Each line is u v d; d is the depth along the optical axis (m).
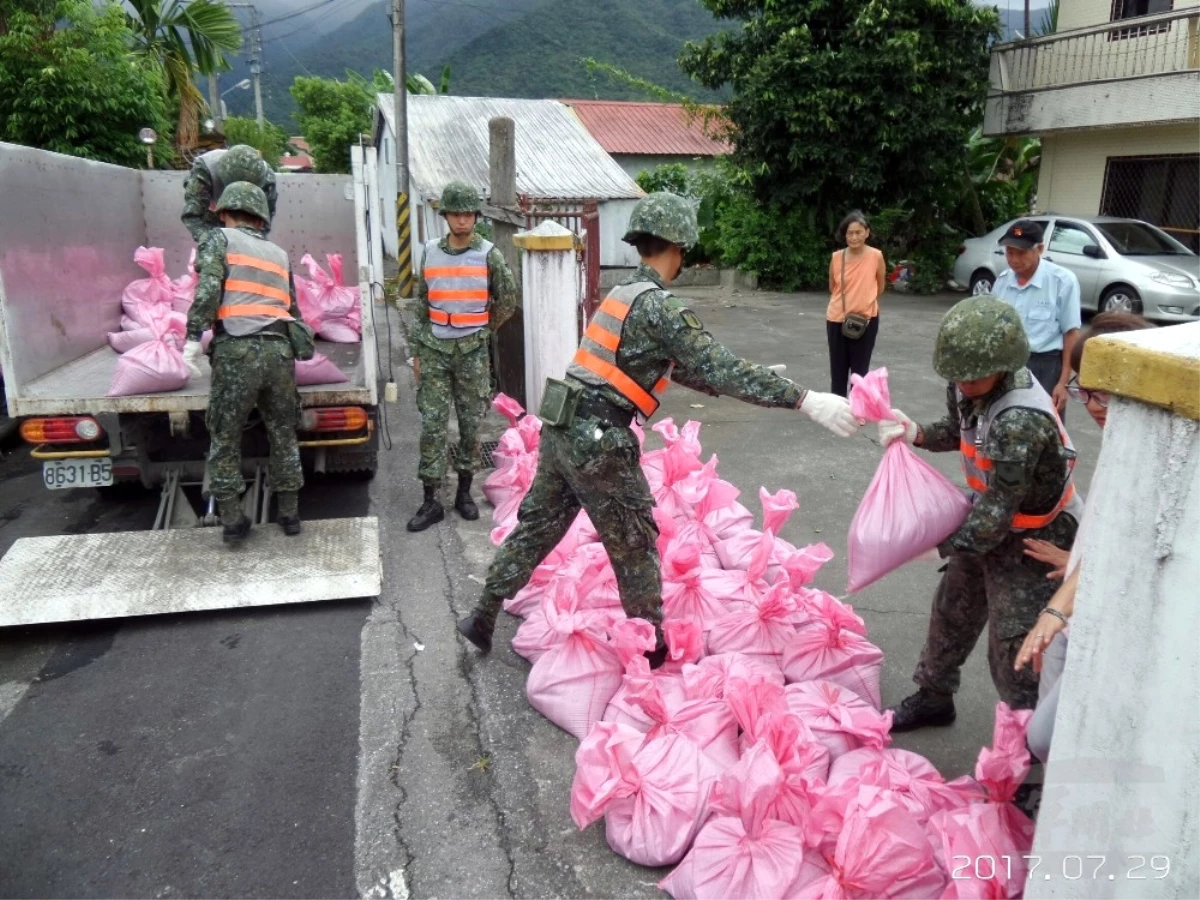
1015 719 2.36
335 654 3.79
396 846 2.71
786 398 2.85
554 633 3.59
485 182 18.16
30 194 4.89
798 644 3.34
